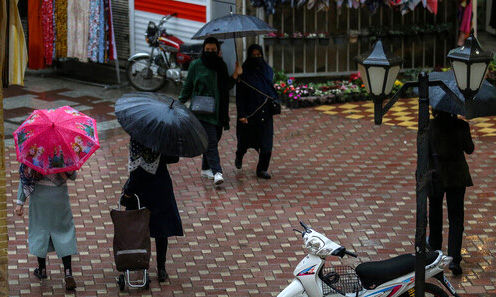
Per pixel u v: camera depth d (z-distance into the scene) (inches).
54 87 810.8
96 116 720.3
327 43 799.7
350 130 682.2
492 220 501.4
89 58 795.4
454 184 417.7
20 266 433.7
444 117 419.8
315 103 750.5
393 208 522.0
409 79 824.3
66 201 404.2
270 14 776.3
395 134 671.8
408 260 359.6
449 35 858.8
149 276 426.3
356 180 571.2
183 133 393.4
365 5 816.3
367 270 359.6
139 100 402.0
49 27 789.9
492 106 410.9
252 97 550.3
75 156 388.8
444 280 364.8
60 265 436.1
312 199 536.7
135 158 400.2
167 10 805.2
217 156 549.3
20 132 390.3
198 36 545.3
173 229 411.2
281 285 419.2
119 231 395.5
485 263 443.5
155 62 789.9
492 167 593.9
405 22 844.0
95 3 782.5
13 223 489.4
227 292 410.0
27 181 395.5
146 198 405.7
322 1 768.9
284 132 676.7
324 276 366.6
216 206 523.2
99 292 406.9
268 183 565.3
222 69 536.1
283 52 796.6
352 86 776.9
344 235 481.4
